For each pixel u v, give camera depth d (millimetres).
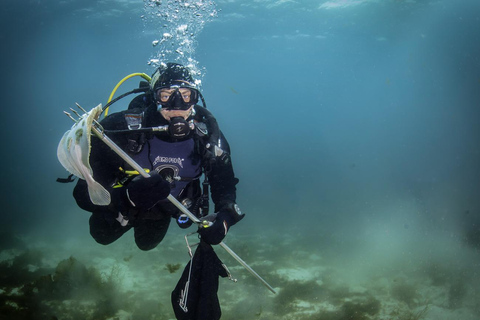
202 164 3039
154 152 2887
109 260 10922
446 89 70500
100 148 2670
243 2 25062
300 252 12062
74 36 36250
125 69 53438
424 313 7043
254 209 26312
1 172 72062
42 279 8109
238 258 2994
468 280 8836
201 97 3127
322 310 7031
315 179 60562
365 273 9664
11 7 27984
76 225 18734
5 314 6723
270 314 6941
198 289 2725
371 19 29797
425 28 34625
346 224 18078
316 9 26766
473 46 44375
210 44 38156
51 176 57000
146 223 3322
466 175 48281
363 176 58281
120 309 7191
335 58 48781
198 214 3064
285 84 72938
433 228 15711
